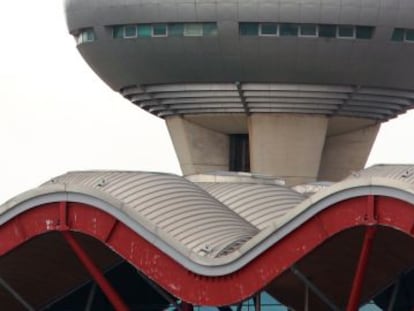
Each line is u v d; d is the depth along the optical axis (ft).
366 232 151.53
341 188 150.51
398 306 194.59
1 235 178.19
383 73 273.95
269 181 224.94
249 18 264.11
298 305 193.16
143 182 183.21
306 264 172.86
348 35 266.98
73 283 196.24
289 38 265.54
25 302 192.65
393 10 266.16
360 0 264.52
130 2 270.67
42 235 176.86
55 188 172.55
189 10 265.95
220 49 267.80
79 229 171.94
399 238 164.76
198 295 164.66
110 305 202.69
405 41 270.05
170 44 270.46
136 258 168.45
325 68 270.05
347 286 182.29
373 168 178.60
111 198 169.07
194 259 164.35
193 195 186.09
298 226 155.74
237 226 181.27
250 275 160.76
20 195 175.22
